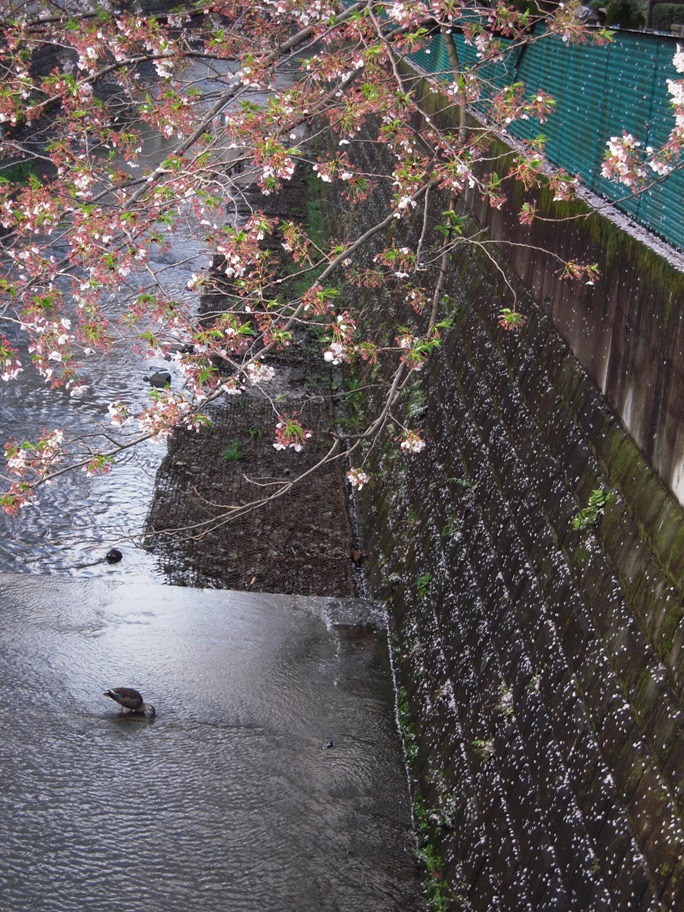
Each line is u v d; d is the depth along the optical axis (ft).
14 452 22.08
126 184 24.71
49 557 33.88
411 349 21.42
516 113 23.88
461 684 23.07
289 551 34.71
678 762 14.10
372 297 49.03
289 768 23.09
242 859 20.36
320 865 20.47
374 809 22.20
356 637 28.55
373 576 32.50
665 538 16.31
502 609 22.33
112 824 20.94
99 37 27.58
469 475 27.37
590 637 17.95
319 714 25.14
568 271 21.77
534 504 22.52
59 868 19.74
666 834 13.78
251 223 21.56
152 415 21.06
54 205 23.08
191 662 26.53
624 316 19.92
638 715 15.52
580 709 17.44
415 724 24.49
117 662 26.27
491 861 18.67
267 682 26.07
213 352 21.48
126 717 24.17
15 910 18.67
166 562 33.78
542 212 26.58
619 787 15.38
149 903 19.10
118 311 51.39
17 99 26.76
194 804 21.67
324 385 47.19
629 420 19.16
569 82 26.48
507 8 29.25
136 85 31.09
